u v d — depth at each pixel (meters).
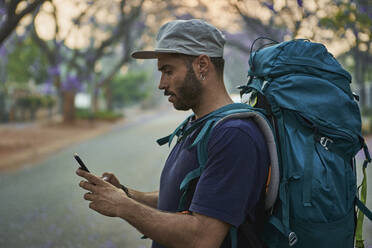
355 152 1.55
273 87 1.57
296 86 1.53
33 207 6.40
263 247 1.52
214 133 1.43
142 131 21.38
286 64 1.58
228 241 1.50
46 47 23.19
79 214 5.95
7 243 4.71
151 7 21.55
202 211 1.37
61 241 4.77
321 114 1.49
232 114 1.44
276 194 1.45
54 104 31.36
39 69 28.53
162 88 1.57
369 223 4.69
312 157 1.45
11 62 28.28
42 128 22.53
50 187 8.02
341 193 1.46
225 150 1.39
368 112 23.47
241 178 1.37
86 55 25.17
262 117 1.45
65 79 23.80
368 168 8.08
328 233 1.42
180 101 1.56
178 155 1.60
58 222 5.54
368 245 3.90
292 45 1.61
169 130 21.30
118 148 14.59
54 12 21.95
